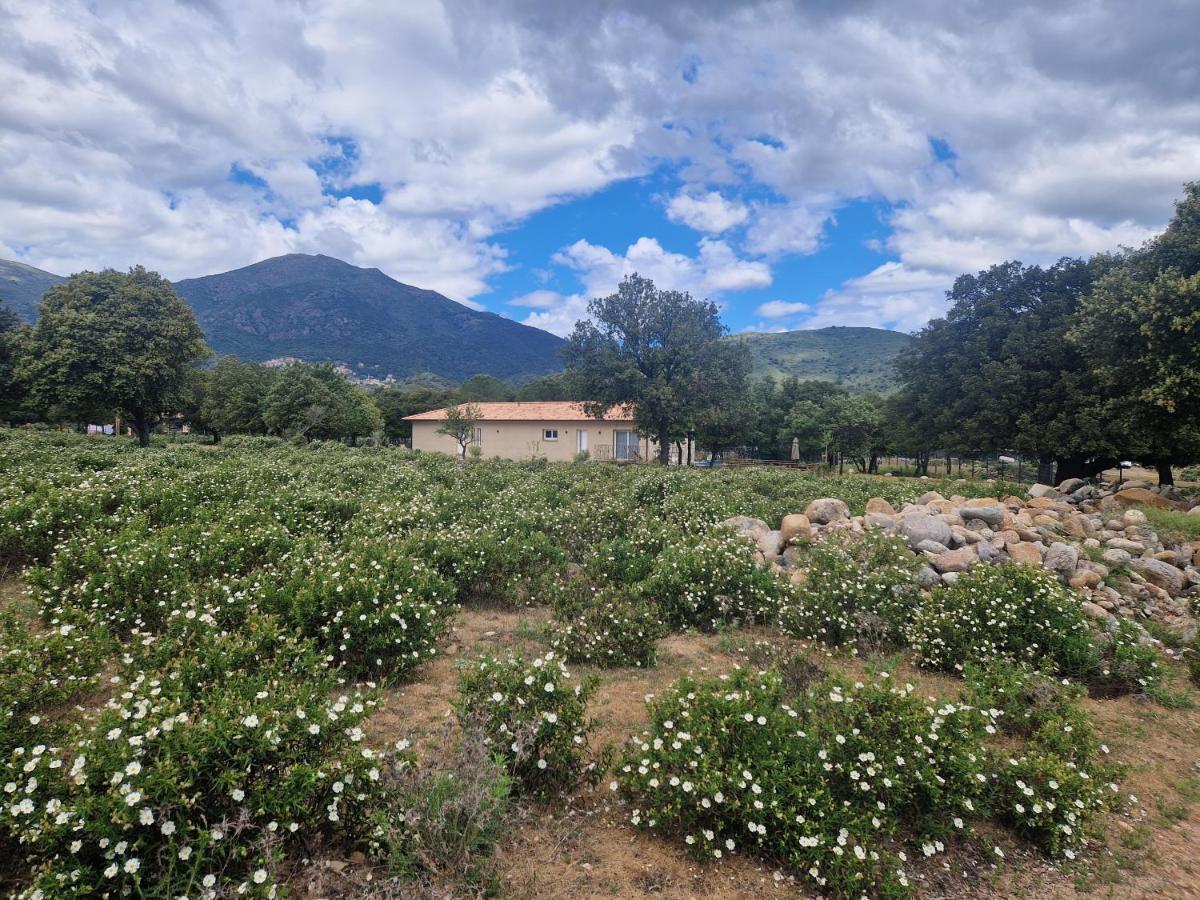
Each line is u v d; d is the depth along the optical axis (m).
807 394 54.97
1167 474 17.77
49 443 20.56
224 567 6.57
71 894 2.34
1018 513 10.99
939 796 3.50
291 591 5.49
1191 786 4.30
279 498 10.02
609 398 31.70
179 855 2.49
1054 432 19.12
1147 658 5.86
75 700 4.21
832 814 3.29
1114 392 16.80
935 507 10.83
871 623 6.50
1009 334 21.66
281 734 2.95
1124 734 5.06
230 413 45.06
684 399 30.67
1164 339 13.75
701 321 31.72
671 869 3.21
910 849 3.53
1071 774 3.77
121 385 26.58
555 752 3.72
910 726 3.71
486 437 41.81
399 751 3.41
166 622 5.17
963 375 22.97
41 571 6.06
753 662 6.09
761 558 8.73
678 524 10.69
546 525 10.42
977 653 5.95
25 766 2.63
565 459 40.03
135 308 27.91
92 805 2.48
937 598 6.77
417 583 6.16
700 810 3.33
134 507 9.11
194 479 11.52
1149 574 8.61
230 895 2.53
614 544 8.80
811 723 3.87
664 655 6.24
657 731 3.84
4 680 3.65
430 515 10.12
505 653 5.89
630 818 3.58
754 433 51.44
